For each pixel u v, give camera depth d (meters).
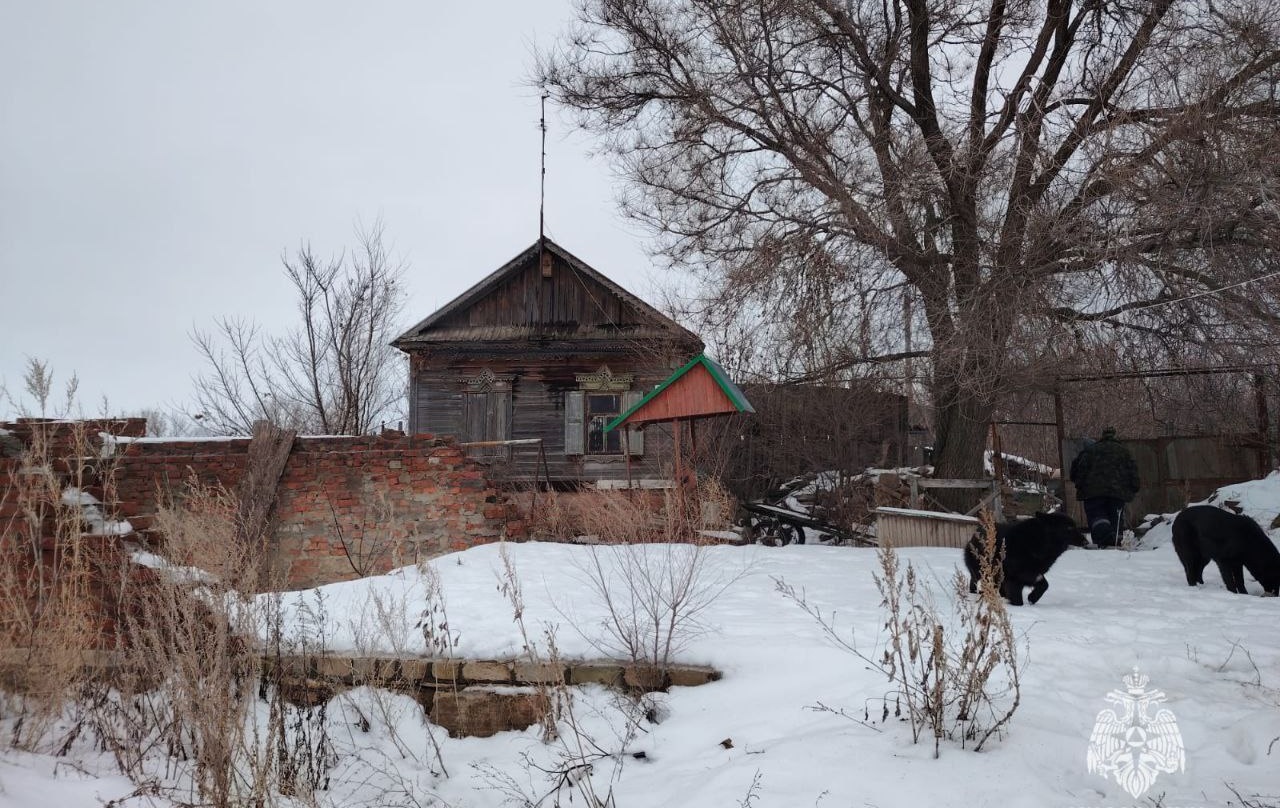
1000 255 12.87
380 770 4.74
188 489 9.55
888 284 14.00
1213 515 7.31
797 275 14.28
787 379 15.98
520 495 11.70
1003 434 26.73
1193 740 3.92
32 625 4.49
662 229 16.56
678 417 10.91
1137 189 11.78
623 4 15.70
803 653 5.21
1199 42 12.59
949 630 5.56
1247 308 11.73
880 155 14.32
